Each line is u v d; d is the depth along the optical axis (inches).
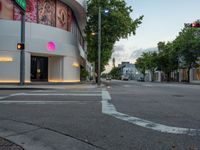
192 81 2581.2
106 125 263.1
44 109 366.0
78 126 258.5
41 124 268.4
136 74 5610.2
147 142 201.9
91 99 497.0
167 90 868.6
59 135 224.5
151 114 329.7
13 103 429.7
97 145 194.9
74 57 1322.6
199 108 388.8
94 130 241.9
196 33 2165.4
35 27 1098.7
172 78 3235.7
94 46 1640.0
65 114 325.7
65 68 1234.6
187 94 663.1
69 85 1096.2
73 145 195.2
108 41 1582.2
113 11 1557.6
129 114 327.9
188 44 2151.8
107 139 211.0
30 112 341.1
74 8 1390.3
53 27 1174.3
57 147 190.4
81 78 1726.1
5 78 1025.5
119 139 210.8
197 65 2348.7
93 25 1612.9
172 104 436.8
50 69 1228.5
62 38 1221.7
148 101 477.7
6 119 295.9
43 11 1150.3
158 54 3139.8
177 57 2608.3
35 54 1144.2
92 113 333.1
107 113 333.4
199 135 223.1
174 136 219.8
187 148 186.1
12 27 1044.5
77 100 478.3
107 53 1717.5
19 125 263.7
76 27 1594.5
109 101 466.9
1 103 429.1
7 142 201.6
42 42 1114.1
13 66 1035.3
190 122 279.9
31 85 970.7
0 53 1022.4
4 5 1039.6
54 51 1162.0
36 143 201.0
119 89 901.2
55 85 1048.8
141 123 272.4
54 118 300.0
